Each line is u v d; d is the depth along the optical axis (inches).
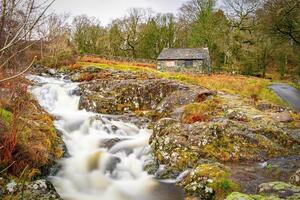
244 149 532.7
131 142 589.0
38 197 326.6
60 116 690.8
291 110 793.6
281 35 857.5
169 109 804.0
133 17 2367.1
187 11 2474.2
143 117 776.3
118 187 420.8
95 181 433.1
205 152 516.1
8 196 317.1
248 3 2188.7
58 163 459.2
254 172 444.1
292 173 439.8
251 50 2107.5
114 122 701.9
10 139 359.3
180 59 1771.7
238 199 311.7
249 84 1273.4
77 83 1036.5
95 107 818.8
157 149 531.8
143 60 2068.2
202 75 1509.6
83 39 2124.8
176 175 461.1
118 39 2338.8
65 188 399.2
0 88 404.8
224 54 2239.2
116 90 893.2
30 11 114.7
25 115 516.1
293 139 584.4
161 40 2345.0
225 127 568.4
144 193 402.9
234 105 780.0
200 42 2191.2
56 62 1310.3
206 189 386.0
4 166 350.3
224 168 438.9
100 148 551.5
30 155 394.9
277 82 1739.7
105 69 1245.1
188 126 573.9
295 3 716.0
